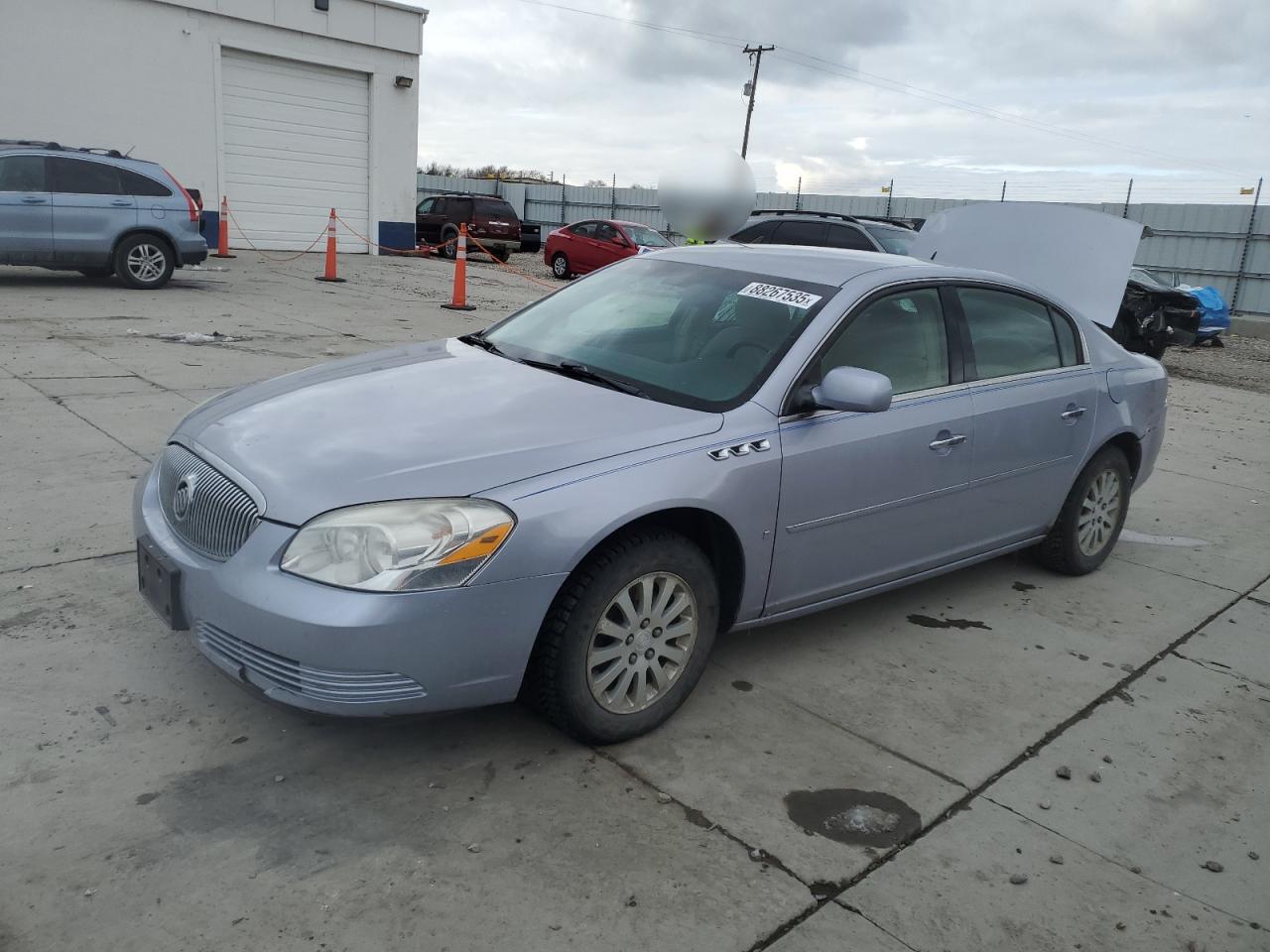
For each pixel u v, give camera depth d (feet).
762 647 13.16
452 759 9.93
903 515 12.83
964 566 14.56
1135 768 10.94
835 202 117.08
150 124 60.29
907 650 13.44
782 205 119.96
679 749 10.46
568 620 9.53
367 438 9.93
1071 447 15.40
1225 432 31.94
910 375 12.93
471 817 9.02
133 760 9.41
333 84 68.13
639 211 131.03
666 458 10.16
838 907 8.28
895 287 13.04
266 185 66.54
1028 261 21.18
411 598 8.63
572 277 72.79
